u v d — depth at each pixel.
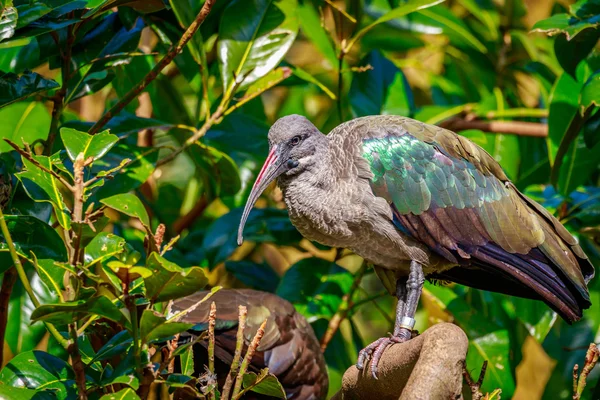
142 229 12.18
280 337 11.09
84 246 6.70
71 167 9.48
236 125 11.86
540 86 13.02
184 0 9.96
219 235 11.37
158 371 6.85
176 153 10.32
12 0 8.48
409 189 9.16
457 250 9.23
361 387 8.15
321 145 9.40
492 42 13.82
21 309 9.96
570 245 9.48
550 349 11.74
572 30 10.17
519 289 9.85
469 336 11.36
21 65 10.11
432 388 6.32
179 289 6.36
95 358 7.20
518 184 12.58
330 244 9.61
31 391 6.99
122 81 11.80
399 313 9.63
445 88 13.90
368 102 12.39
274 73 10.95
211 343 6.91
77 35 9.91
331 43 12.19
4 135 10.88
